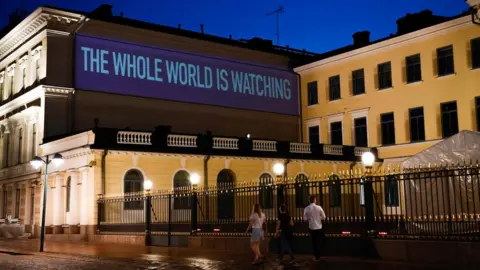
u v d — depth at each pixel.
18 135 42.81
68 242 31.48
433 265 14.75
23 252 24.30
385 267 14.68
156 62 42.34
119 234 29.17
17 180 41.81
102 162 32.19
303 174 40.78
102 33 40.34
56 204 35.25
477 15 35.88
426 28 40.81
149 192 28.28
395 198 22.14
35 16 38.91
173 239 25.27
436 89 40.53
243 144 38.25
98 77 39.53
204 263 17.64
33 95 39.06
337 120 47.34
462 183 17.61
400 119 42.81
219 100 45.22
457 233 15.44
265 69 48.62
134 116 40.72
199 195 24.58
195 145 36.03
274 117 48.53
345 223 18.94
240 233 22.16
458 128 39.03
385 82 44.25
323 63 48.50
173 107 42.69
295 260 17.28
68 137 34.44
